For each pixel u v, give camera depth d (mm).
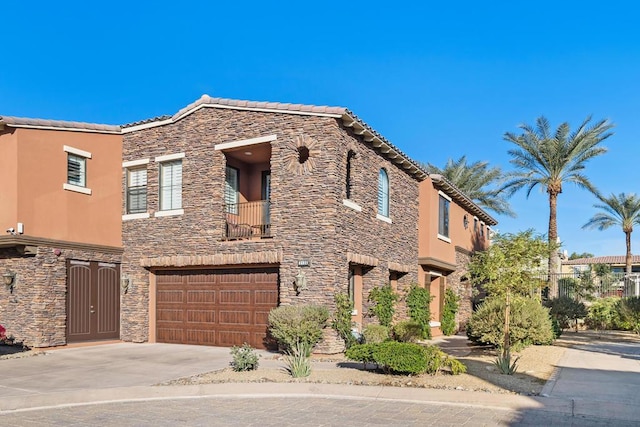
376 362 12859
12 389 11570
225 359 15570
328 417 9359
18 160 17031
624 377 13062
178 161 19359
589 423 9047
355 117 16953
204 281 18859
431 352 12727
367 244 18562
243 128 17891
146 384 12078
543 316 17562
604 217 46156
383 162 20375
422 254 23578
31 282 17250
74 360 15469
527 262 15453
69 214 18375
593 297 32281
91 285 18859
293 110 16922
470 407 10156
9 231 16781
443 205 26188
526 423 9016
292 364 12711
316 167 16594
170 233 18984
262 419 9227
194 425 8844
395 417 9359
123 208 20188
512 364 14250
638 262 60469
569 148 31266
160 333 19531
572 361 15953
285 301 16531
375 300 18953
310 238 16422
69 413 9859
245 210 20203
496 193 38625
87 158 19188
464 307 28609
